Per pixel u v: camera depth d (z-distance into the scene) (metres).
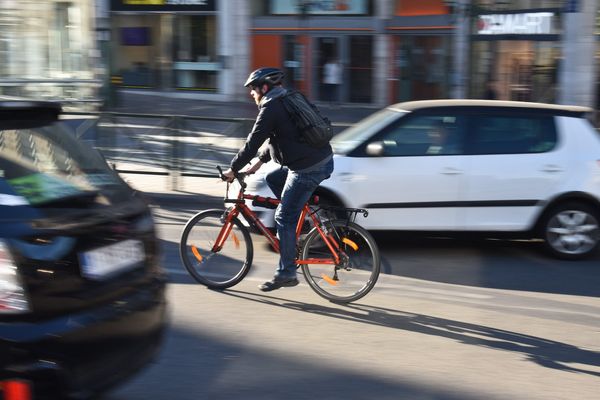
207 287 6.26
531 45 18.22
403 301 6.04
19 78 17.02
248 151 5.66
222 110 21.33
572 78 17.31
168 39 24.83
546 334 5.29
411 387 4.31
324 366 4.61
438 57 21.09
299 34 23.03
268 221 7.30
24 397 3.04
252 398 4.12
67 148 3.81
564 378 4.49
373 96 22.52
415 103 7.66
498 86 19.36
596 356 4.88
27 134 3.63
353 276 5.93
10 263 3.07
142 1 24.61
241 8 23.53
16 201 3.24
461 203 7.34
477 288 6.45
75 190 3.56
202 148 10.81
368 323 5.46
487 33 19.53
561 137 7.48
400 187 7.29
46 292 3.16
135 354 3.60
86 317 3.29
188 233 6.27
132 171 11.12
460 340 5.13
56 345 3.13
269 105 5.57
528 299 6.14
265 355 4.77
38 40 17.25
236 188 7.58
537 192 7.38
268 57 23.64
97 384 3.34
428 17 20.94
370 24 22.16
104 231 3.50
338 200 7.28
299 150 5.62
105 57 21.03
